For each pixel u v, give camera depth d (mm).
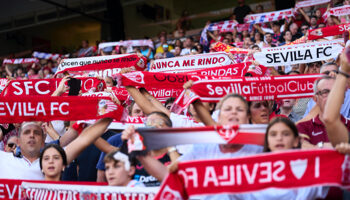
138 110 5078
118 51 11445
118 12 16734
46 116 3936
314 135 3934
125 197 3289
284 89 4082
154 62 5840
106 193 3326
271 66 5344
